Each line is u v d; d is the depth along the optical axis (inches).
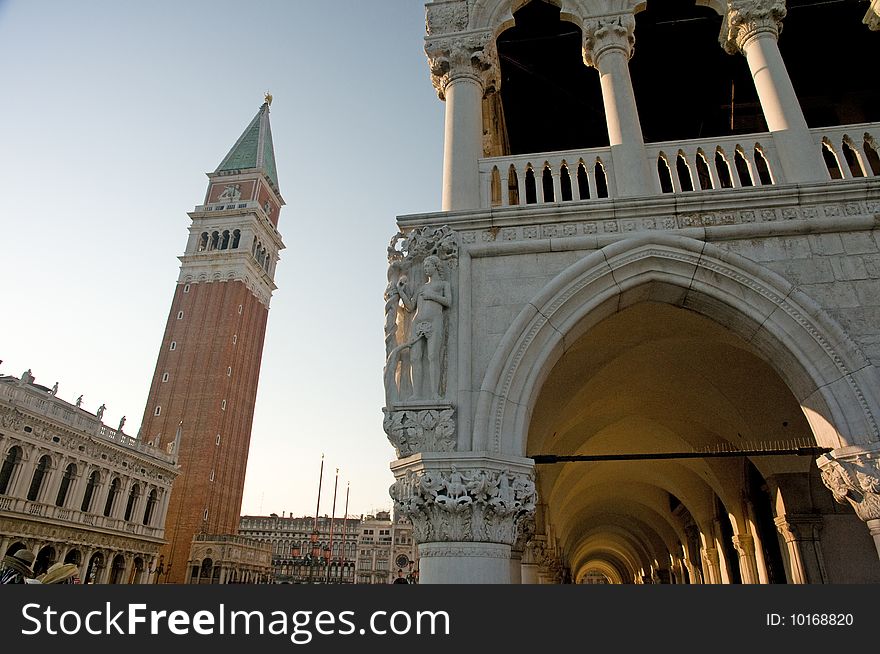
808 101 550.0
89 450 1899.6
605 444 636.1
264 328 3560.5
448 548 260.7
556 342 297.9
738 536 566.3
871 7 417.7
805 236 306.3
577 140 631.2
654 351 445.7
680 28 501.7
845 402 268.4
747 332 303.1
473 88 397.1
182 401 2839.6
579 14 414.6
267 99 4261.8
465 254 324.2
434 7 427.5
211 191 3587.6
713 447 572.7
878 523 250.5
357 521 4761.3
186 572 2527.1
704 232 310.0
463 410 286.5
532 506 274.5
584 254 317.4
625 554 1386.6
